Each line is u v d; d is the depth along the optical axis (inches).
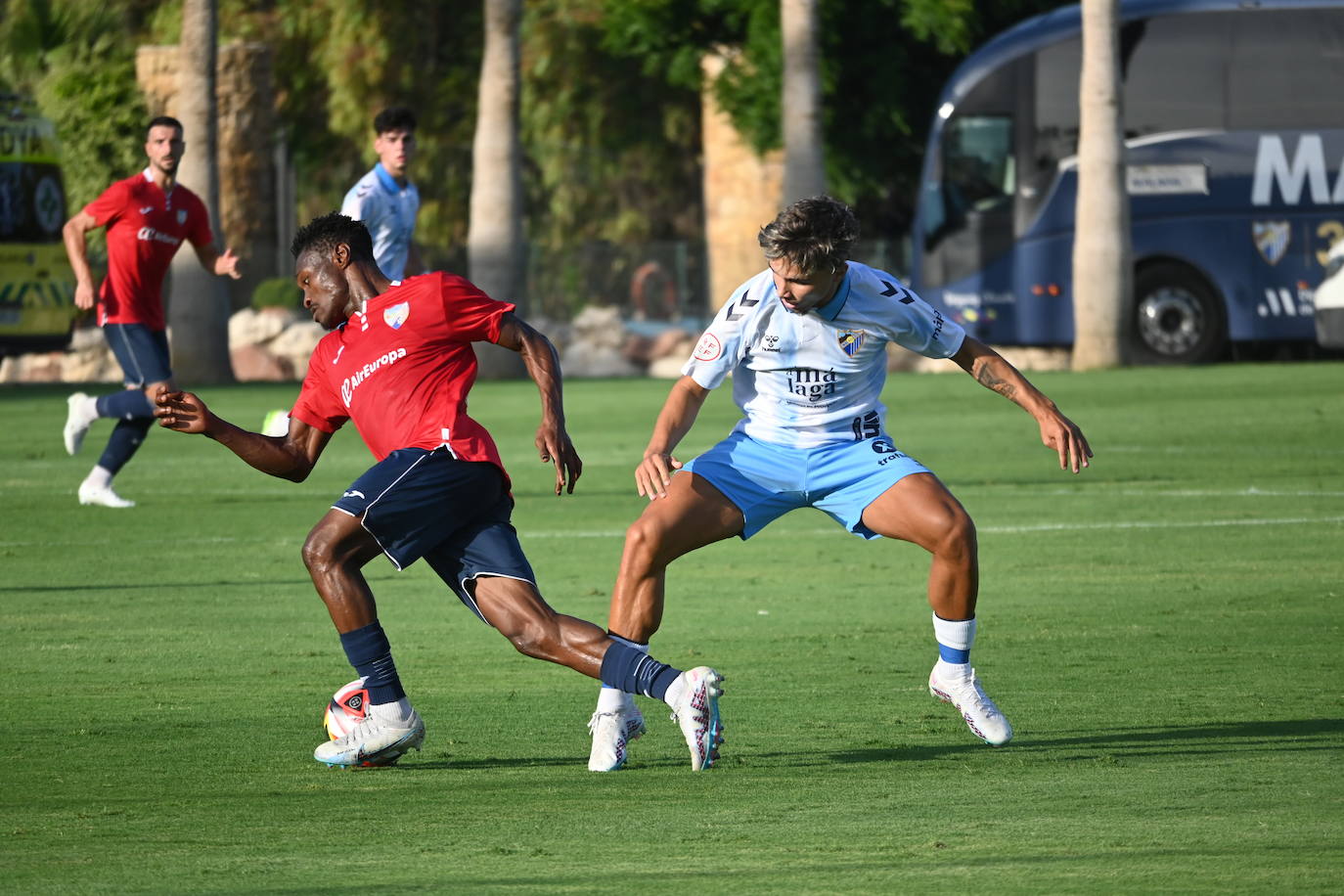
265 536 1739.7
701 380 863.7
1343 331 3553.2
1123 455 2368.4
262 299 5103.3
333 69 5954.7
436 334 830.5
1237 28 4360.2
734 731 887.1
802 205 828.6
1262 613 1258.6
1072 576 1454.2
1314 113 4350.4
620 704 805.9
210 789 764.6
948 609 855.1
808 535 1770.4
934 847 642.2
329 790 762.2
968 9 4913.9
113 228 1878.7
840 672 1056.2
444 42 6245.1
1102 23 4052.7
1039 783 756.6
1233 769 780.0
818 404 870.4
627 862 628.7
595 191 7076.8
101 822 701.3
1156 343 4416.8
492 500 831.1
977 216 4446.4
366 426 845.2
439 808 724.0
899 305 860.0
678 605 1332.4
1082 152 4089.6
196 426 855.7
